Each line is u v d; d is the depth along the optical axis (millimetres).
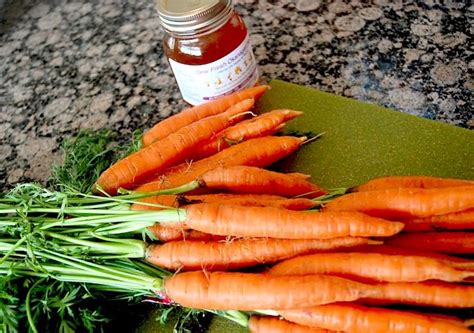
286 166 526
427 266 370
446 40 601
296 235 402
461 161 484
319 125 545
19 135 671
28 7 860
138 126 631
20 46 795
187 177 466
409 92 566
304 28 671
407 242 414
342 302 386
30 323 381
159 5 519
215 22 501
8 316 396
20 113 698
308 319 386
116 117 651
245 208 412
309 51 643
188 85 549
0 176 630
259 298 387
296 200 435
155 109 645
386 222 388
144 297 455
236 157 483
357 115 541
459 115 533
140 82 684
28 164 634
